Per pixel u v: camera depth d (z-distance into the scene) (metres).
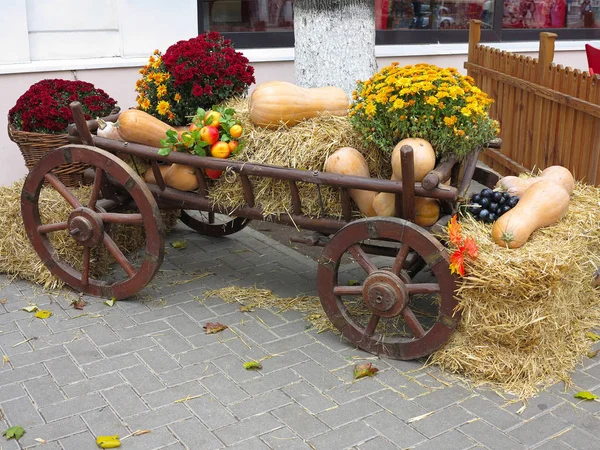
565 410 3.27
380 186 3.47
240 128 3.93
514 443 3.04
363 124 3.68
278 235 5.56
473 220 3.63
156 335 3.95
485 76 6.98
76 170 4.77
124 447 3.02
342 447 3.02
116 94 6.50
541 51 5.95
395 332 3.94
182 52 4.36
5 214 4.64
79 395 3.39
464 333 3.57
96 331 3.99
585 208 3.86
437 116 3.49
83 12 6.27
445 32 7.86
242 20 6.98
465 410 3.28
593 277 4.20
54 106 4.98
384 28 7.61
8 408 3.29
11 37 5.98
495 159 6.88
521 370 3.46
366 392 3.42
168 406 3.31
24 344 3.85
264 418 3.22
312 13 5.10
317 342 3.90
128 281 4.26
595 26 8.55
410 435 3.10
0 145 6.16
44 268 4.54
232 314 4.21
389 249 3.98
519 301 3.34
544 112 6.00
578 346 3.74
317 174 3.62
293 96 3.91
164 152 3.98
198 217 5.81
